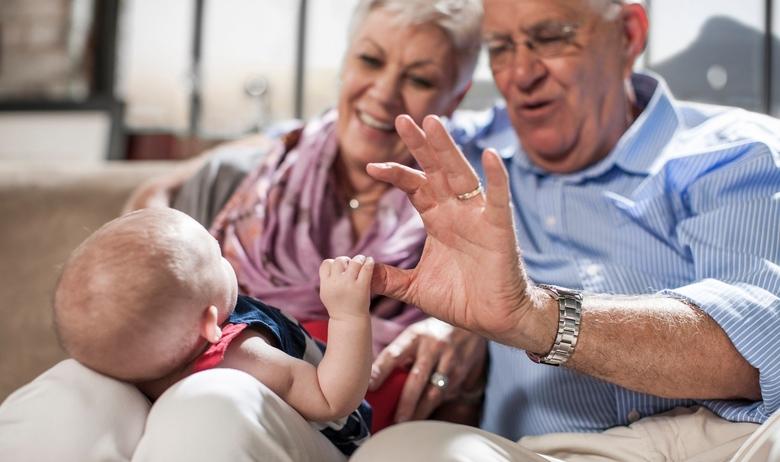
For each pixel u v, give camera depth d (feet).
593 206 4.55
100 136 11.22
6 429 2.57
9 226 6.38
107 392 2.70
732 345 3.40
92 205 6.41
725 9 8.84
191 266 2.85
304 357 3.49
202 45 11.64
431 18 4.91
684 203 4.27
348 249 5.00
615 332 3.33
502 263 2.98
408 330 4.44
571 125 4.61
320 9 11.27
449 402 4.68
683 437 3.59
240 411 2.56
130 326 2.72
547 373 4.24
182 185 5.70
